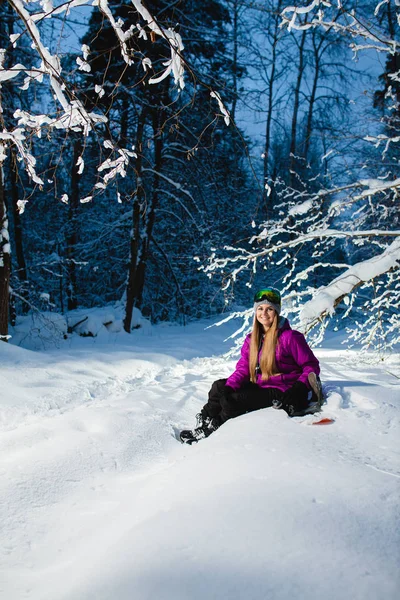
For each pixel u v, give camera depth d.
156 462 3.12
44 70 2.39
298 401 3.25
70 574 1.76
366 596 1.35
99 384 5.75
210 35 12.31
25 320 10.98
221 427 3.19
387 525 1.75
